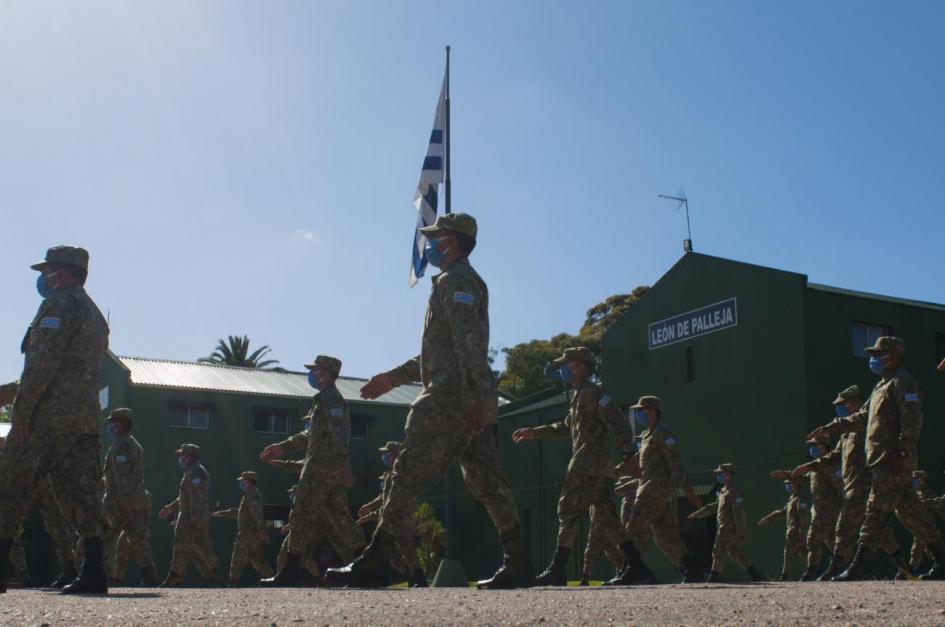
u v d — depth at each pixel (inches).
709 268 1088.2
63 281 253.0
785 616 133.6
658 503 462.9
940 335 1040.2
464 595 197.3
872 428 381.7
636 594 200.4
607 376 1221.7
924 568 707.4
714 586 273.3
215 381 1563.7
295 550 415.2
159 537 1409.9
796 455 945.5
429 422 222.8
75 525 244.5
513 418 1374.3
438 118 835.4
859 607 152.4
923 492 597.6
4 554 236.8
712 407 1058.7
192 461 690.2
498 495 239.6
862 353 994.1
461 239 232.2
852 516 454.6
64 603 180.7
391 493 223.6
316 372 420.2
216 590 258.7
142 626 121.4
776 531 952.3
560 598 180.7
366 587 235.3
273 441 1529.3
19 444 237.9
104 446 1483.8
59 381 242.8
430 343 226.4
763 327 1007.0
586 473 376.5
